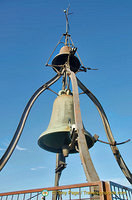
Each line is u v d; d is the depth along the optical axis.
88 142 14.38
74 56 17.78
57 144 14.70
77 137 11.23
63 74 17.67
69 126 12.95
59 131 12.62
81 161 9.74
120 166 16.56
